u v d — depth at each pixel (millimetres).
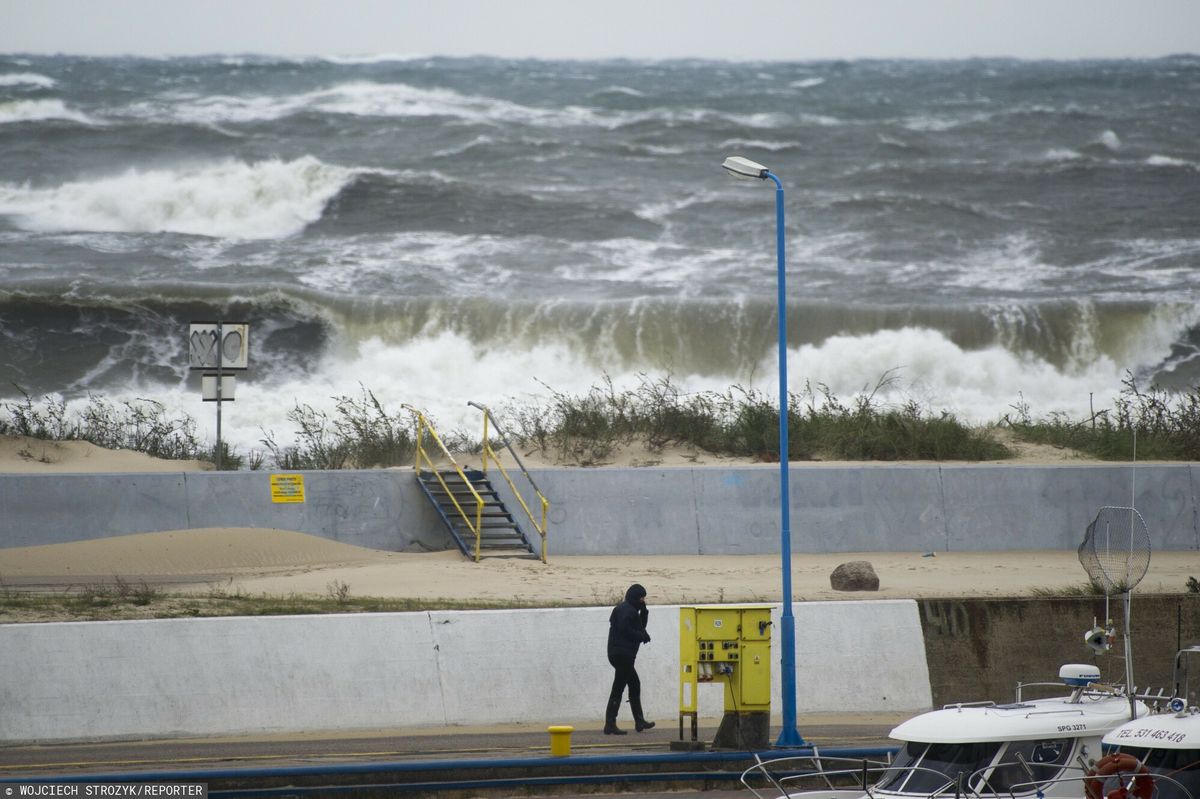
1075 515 70188
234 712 43344
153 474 65875
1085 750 31672
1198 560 65250
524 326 120188
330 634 44781
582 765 38562
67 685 42406
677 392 97125
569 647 46625
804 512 69188
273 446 93062
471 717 45094
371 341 119125
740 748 40812
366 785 37094
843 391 114000
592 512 68438
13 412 92688
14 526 63969
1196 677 50281
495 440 81188
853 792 32656
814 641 48188
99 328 118188
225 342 70188
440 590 55719
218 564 61250
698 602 53031
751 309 121438
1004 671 49500
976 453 78250
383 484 68312
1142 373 119750
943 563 65125
